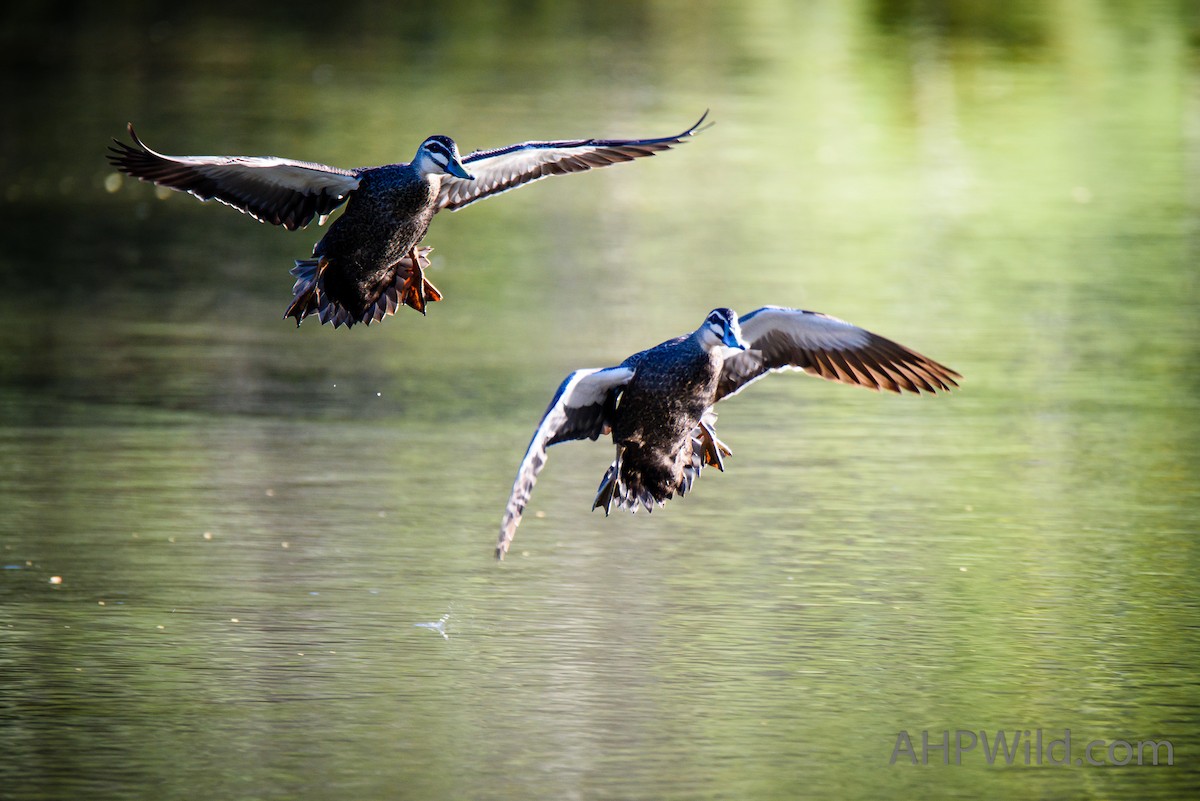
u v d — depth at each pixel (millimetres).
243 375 18438
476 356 19156
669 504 14672
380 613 12211
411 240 11266
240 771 9883
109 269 22828
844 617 12188
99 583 12680
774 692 10969
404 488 14969
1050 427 16797
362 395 17781
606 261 23469
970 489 15000
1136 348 19547
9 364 18609
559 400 10391
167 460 15594
